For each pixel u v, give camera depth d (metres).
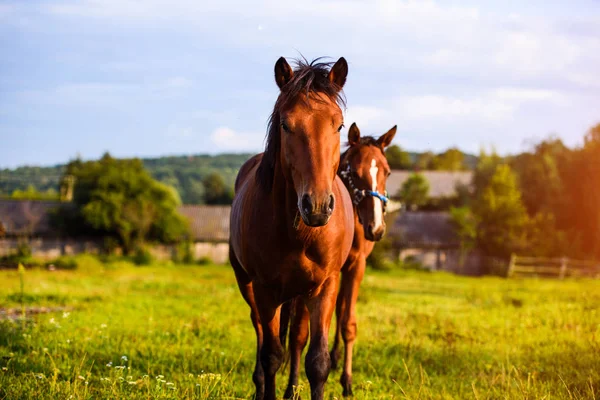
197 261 46.38
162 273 30.08
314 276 4.65
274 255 4.65
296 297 5.04
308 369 4.47
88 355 6.82
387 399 5.64
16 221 50.31
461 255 47.75
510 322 10.80
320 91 4.31
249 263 4.97
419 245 49.41
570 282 29.84
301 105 4.19
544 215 46.09
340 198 4.99
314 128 4.10
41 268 33.25
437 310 12.92
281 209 4.49
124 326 9.30
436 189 74.75
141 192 48.66
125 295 15.49
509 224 45.12
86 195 48.69
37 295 14.36
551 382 6.04
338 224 4.70
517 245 44.12
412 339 8.43
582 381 6.02
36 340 7.48
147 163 130.38
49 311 11.34
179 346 7.60
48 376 5.66
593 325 9.91
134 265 39.03
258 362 5.67
